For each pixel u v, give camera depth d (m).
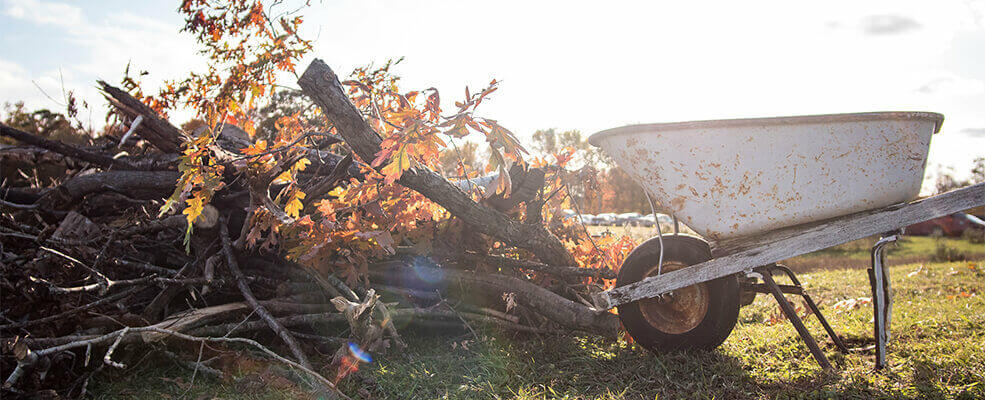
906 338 3.85
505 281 3.90
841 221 3.11
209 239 3.88
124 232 3.68
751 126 3.08
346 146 4.45
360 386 2.98
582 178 4.30
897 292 6.18
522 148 3.31
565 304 3.76
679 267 3.48
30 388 2.66
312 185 4.09
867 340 3.84
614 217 20.06
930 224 21.45
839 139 3.02
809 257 13.91
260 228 3.53
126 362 3.05
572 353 3.59
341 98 3.28
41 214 4.32
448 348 3.70
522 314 4.07
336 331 3.78
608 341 3.90
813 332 4.11
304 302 3.78
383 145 3.15
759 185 3.16
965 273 8.13
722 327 3.37
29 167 5.88
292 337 3.20
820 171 3.07
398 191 3.78
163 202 4.37
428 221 3.90
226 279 3.72
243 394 2.84
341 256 3.74
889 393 2.81
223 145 4.80
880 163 3.02
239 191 4.04
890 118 2.95
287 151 3.65
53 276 3.35
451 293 4.12
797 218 3.16
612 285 4.14
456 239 4.01
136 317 3.20
